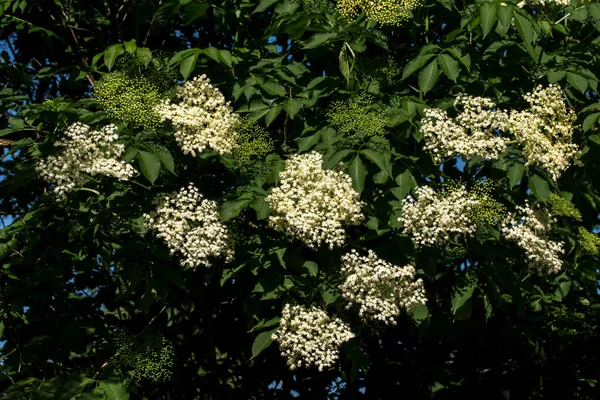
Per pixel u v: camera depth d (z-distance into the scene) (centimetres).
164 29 645
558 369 598
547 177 517
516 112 500
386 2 503
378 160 480
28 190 617
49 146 508
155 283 507
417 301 484
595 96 562
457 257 505
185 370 616
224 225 488
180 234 483
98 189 513
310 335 477
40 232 549
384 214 504
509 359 607
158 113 487
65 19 646
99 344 543
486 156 491
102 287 613
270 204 483
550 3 534
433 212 480
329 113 501
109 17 659
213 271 553
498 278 514
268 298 489
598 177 603
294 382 615
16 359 521
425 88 507
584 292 631
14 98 586
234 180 538
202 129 493
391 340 604
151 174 479
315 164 484
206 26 642
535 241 498
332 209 474
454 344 603
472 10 528
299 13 518
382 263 488
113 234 521
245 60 547
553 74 518
